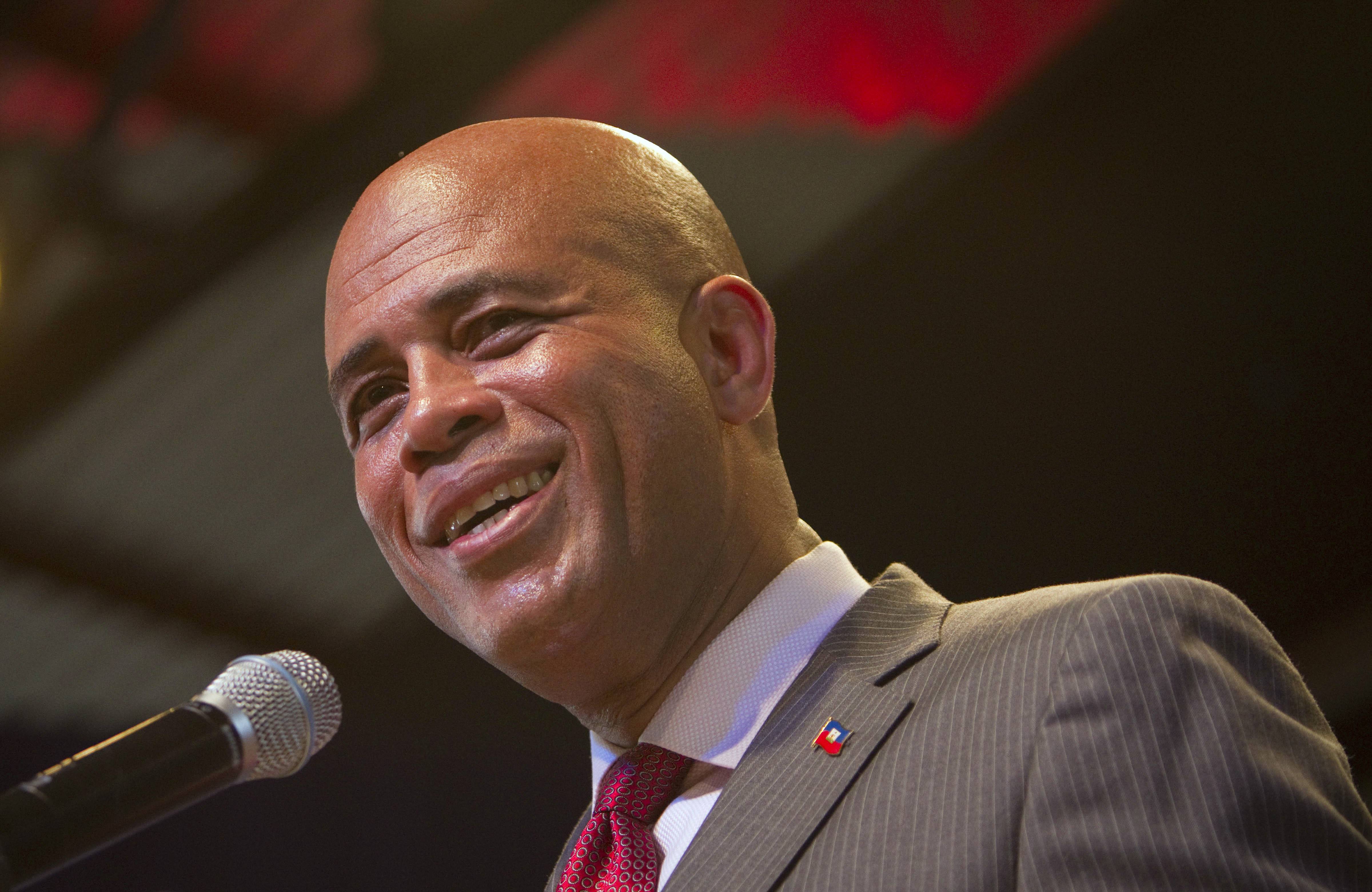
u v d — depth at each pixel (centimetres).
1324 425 1845
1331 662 1755
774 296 1972
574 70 1612
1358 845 311
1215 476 1908
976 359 2042
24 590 1919
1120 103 1834
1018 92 1767
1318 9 1717
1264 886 293
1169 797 306
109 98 1525
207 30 1495
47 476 1811
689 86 1688
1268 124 1839
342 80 1590
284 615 2067
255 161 1652
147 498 1889
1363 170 1809
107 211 1611
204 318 1706
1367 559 1786
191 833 1914
